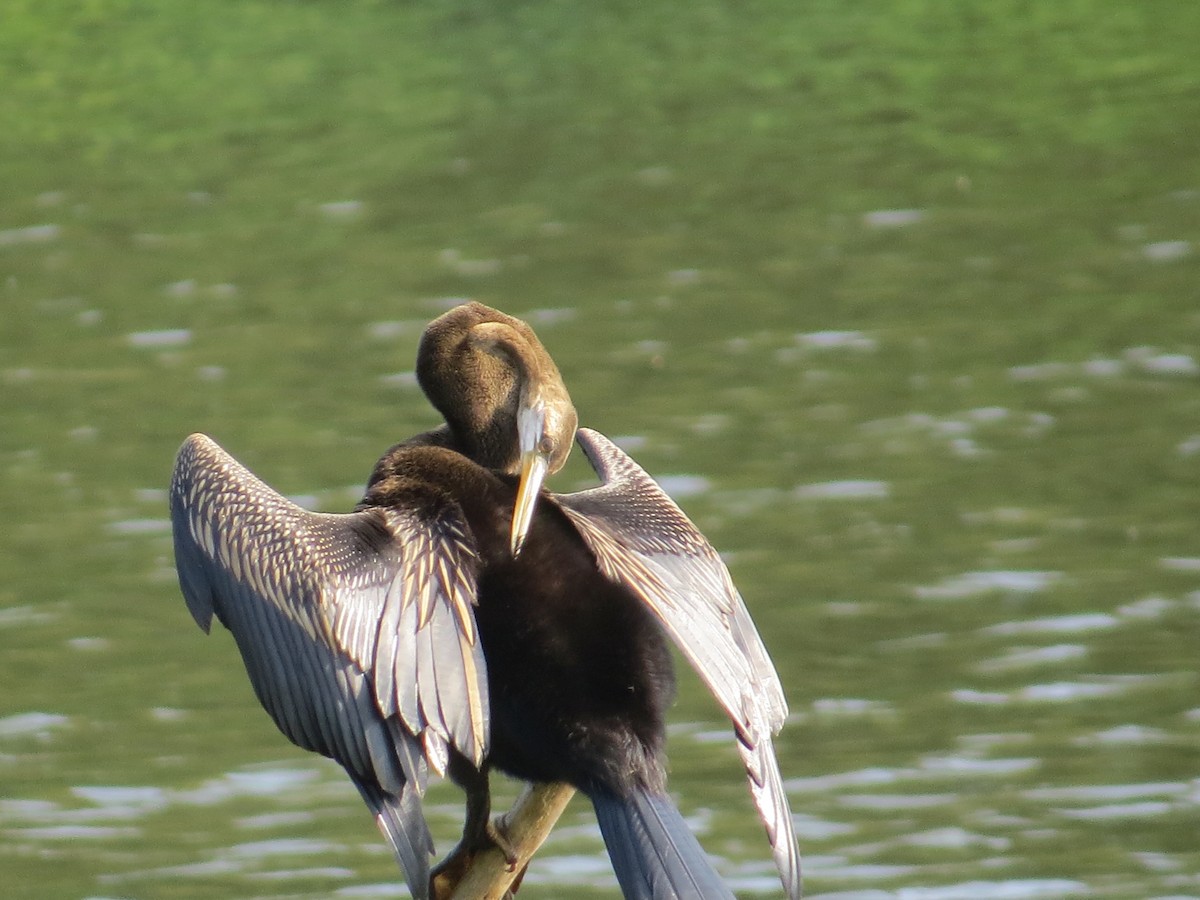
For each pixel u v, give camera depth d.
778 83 32.25
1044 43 33.44
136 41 34.66
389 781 5.36
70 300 23.31
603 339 20.92
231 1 36.94
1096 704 12.84
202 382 20.05
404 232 25.66
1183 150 27.36
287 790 12.27
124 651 14.10
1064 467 16.77
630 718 5.60
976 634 13.83
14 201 27.61
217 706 13.33
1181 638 13.62
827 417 18.20
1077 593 14.35
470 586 5.57
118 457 17.81
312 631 5.58
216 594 5.83
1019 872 11.00
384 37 35.22
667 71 33.16
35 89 32.62
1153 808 11.67
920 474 16.73
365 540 5.71
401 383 19.73
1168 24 33.84
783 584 14.68
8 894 10.94
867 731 12.66
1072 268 22.91
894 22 35.50
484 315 6.38
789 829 5.51
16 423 18.94
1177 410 18.03
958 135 28.98
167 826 11.82
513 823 5.98
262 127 30.75
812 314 21.59
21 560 15.53
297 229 25.98
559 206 26.58
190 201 27.28
